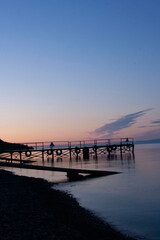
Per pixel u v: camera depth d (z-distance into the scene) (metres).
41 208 9.32
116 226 8.33
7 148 45.34
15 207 8.97
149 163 28.38
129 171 21.44
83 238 6.60
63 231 6.84
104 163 30.27
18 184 14.71
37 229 6.71
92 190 14.21
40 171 25.25
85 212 9.84
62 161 36.16
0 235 6.13
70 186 15.73
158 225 8.34
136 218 9.11
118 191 13.67
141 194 12.75
